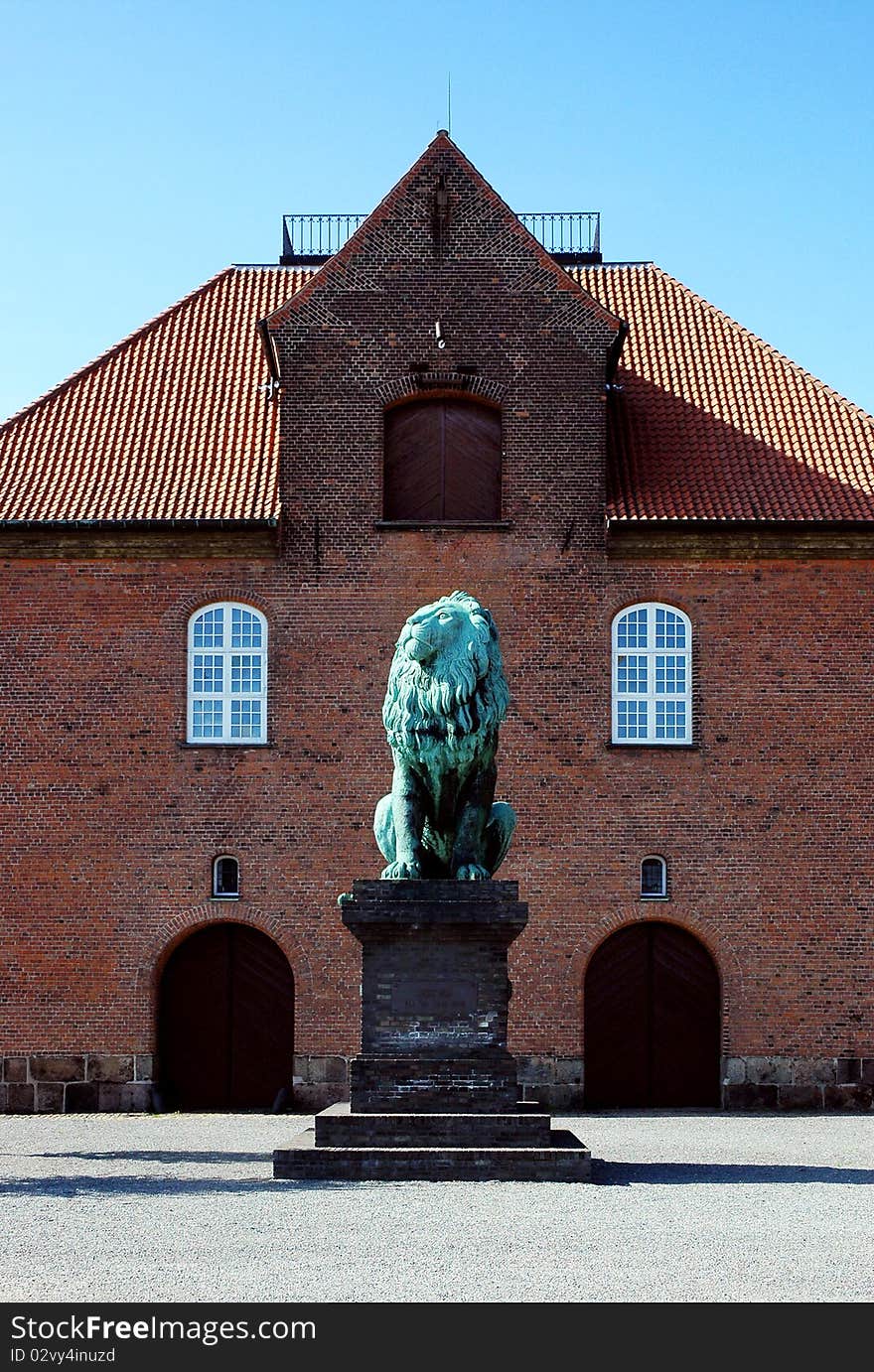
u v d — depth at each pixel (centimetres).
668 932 3325
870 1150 2461
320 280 3441
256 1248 1470
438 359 3425
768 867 3294
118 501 3378
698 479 3453
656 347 3800
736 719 3331
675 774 3312
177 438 3541
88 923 3284
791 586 3362
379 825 2156
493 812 2139
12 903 3291
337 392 3412
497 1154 1906
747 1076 3250
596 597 3359
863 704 3338
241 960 3331
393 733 2041
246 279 4019
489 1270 1374
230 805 3306
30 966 3278
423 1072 1978
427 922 1986
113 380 3691
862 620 3356
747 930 3281
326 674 3341
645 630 3366
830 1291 1308
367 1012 1991
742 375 3731
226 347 3781
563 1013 3253
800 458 3512
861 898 3291
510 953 3266
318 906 3284
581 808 3303
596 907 3281
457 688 2000
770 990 3269
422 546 3372
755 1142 2600
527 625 3353
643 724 3344
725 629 3353
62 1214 1694
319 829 3303
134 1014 3262
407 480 3438
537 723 3325
